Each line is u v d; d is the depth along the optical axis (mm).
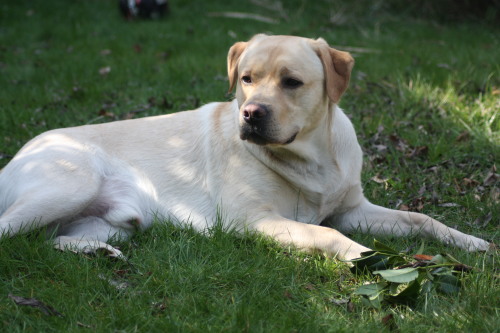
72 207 4125
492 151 5633
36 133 6289
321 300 3303
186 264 3727
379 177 5211
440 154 5629
